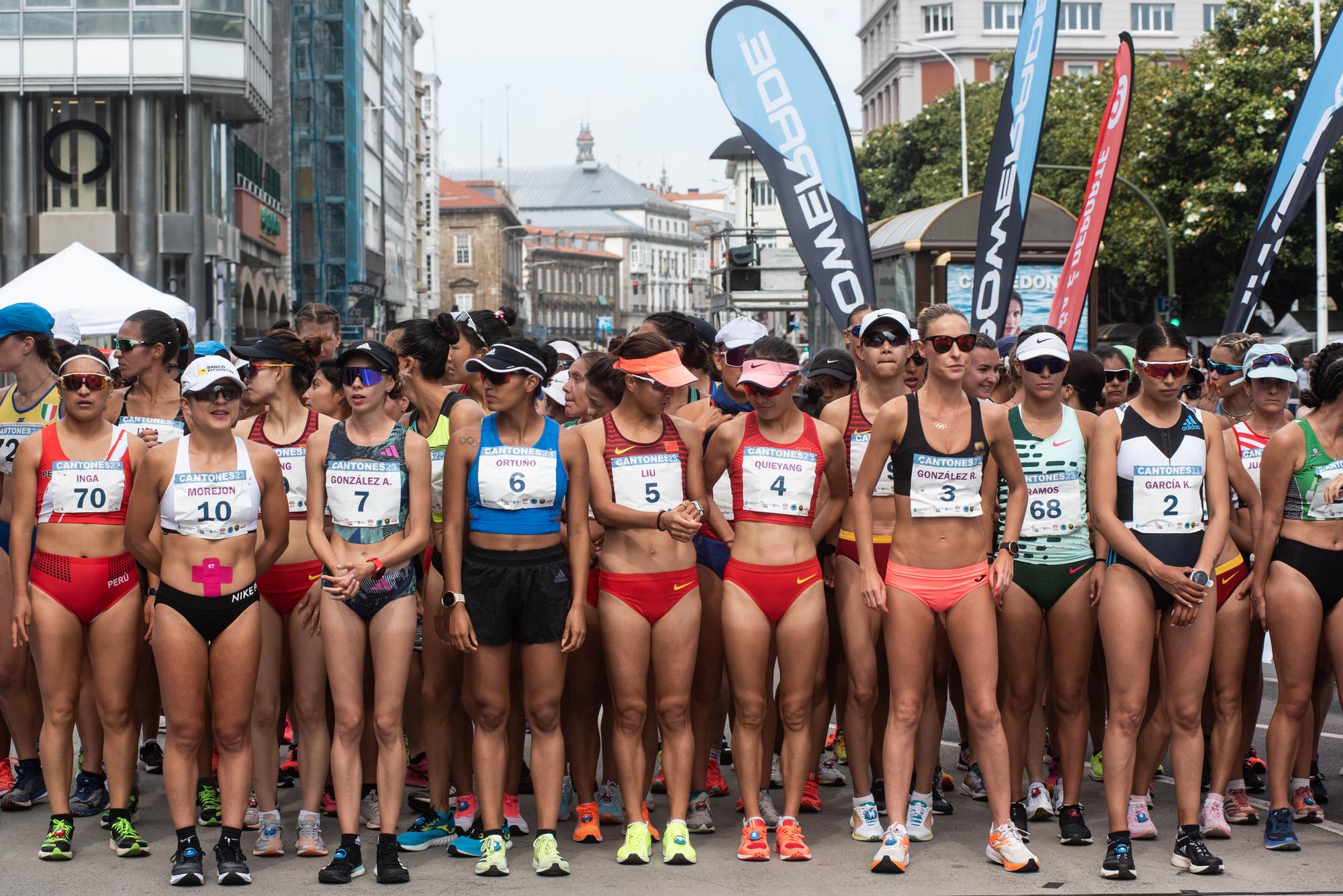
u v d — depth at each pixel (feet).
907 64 283.59
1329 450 20.85
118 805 20.85
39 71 119.24
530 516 20.13
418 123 305.73
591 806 21.80
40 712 23.71
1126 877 19.33
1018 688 21.35
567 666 21.72
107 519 20.66
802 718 20.59
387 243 243.19
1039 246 55.26
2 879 19.53
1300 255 113.60
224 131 133.08
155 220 123.34
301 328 26.94
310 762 20.99
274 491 20.17
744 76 32.89
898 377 22.18
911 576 20.26
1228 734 21.53
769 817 22.62
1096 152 37.29
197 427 19.70
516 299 449.06
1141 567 19.77
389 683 19.89
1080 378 23.68
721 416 22.90
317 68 186.50
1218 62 112.27
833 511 21.54
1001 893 18.84
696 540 21.98
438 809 21.71
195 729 19.61
